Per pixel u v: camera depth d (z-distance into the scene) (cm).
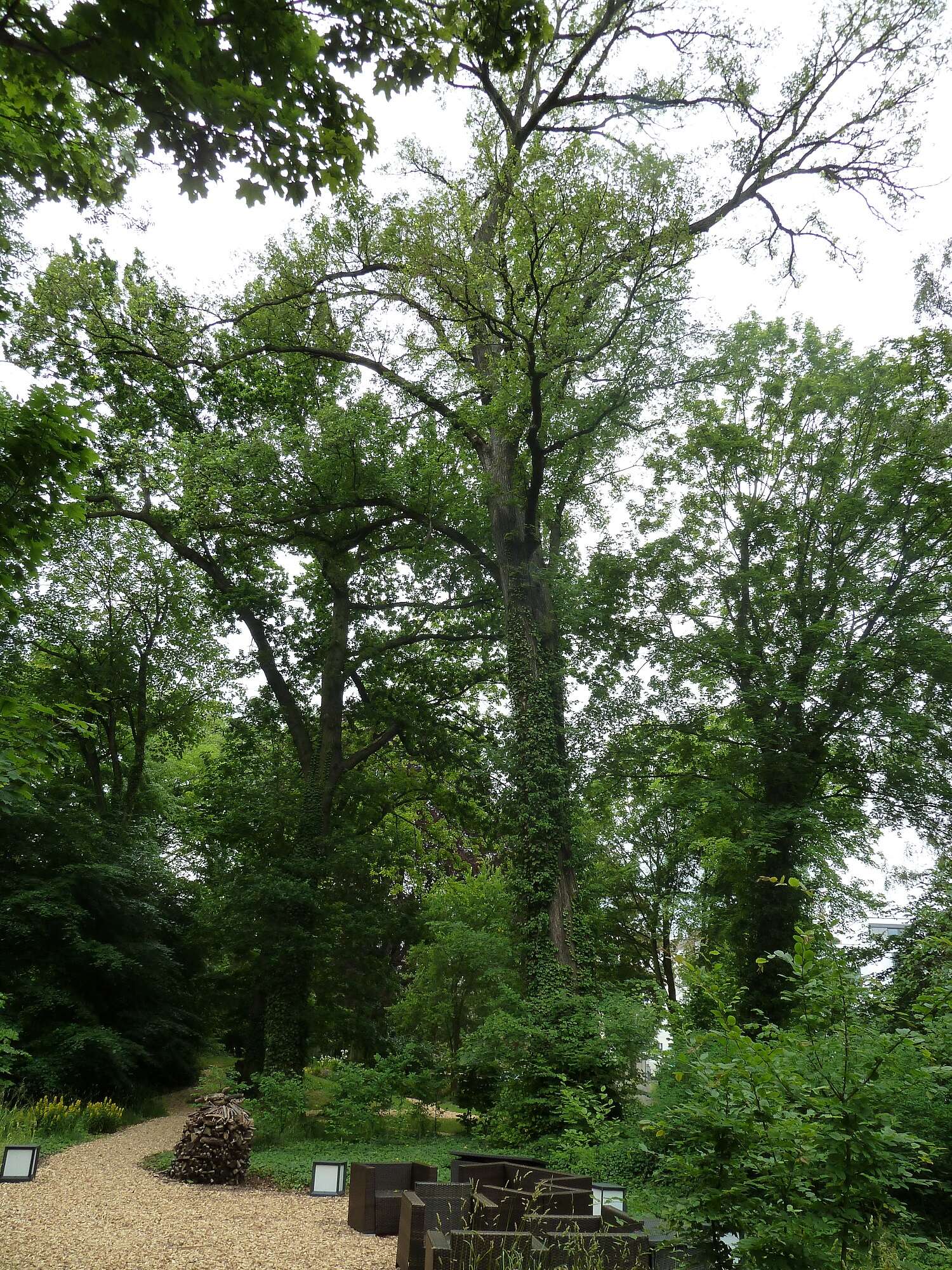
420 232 1880
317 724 2925
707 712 2280
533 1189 871
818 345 2477
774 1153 494
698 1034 539
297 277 2489
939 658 1945
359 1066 1867
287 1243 846
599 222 1789
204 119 479
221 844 2673
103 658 2828
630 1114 1387
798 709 2138
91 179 630
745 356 2466
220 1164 1213
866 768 2103
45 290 2444
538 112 2233
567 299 1845
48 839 2172
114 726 2805
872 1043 513
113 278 2588
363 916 2433
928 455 2034
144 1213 963
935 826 2000
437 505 2583
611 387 2139
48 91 526
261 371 2883
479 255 1862
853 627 2123
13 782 643
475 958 1994
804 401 2319
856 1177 487
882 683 2064
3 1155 1149
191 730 3219
